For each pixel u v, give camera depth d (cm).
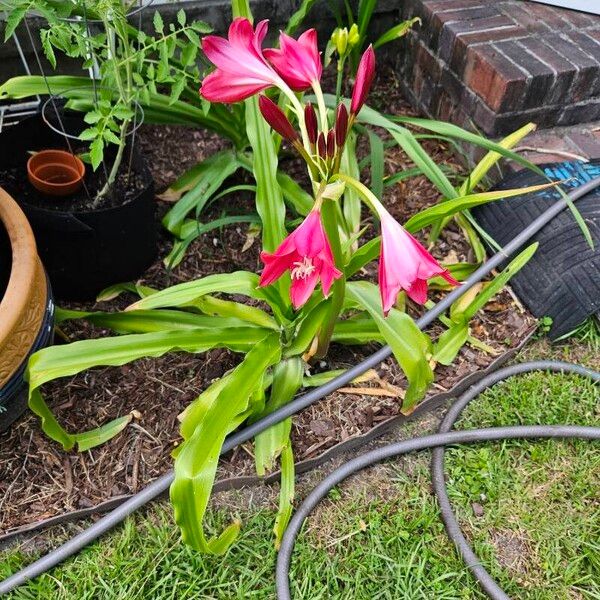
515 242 137
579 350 138
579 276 132
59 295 136
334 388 123
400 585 107
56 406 121
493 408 128
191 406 113
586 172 148
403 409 115
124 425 119
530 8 170
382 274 80
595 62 153
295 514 112
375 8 181
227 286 114
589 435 122
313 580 107
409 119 138
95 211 121
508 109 152
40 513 109
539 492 119
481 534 113
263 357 110
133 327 119
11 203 111
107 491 112
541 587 108
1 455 115
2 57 155
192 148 166
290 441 120
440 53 167
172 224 144
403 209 157
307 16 176
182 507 92
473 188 153
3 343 97
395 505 116
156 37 161
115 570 106
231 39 84
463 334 129
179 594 105
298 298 82
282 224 118
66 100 139
